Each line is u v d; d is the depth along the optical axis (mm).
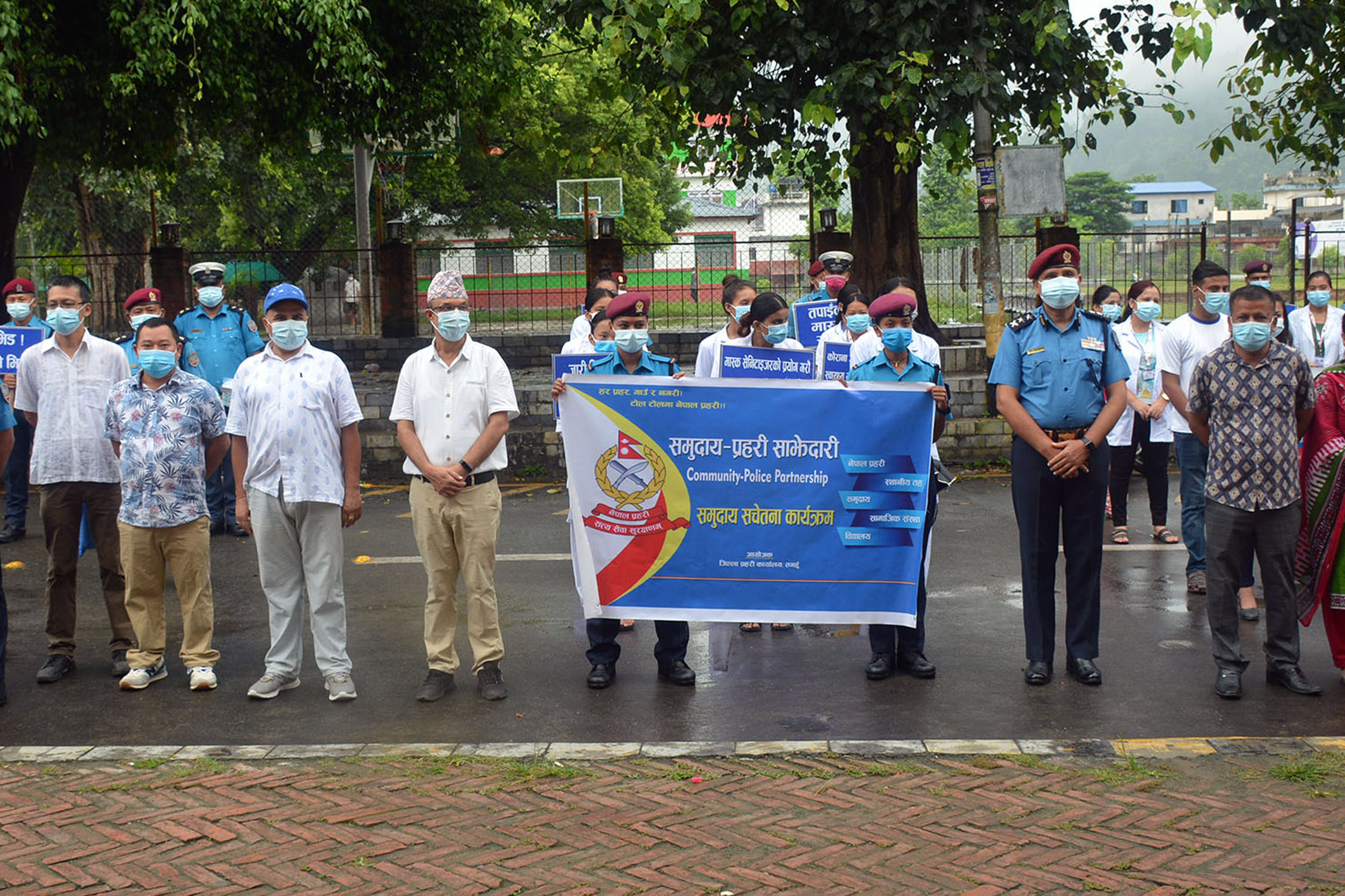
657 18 11250
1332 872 4055
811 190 16594
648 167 33906
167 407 6230
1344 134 13508
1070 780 4867
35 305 9922
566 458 6277
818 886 4008
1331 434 6047
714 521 6297
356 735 5594
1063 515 6234
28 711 6008
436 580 6066
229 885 4074
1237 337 5926
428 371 6070
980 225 12555
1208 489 6059
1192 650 6719
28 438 9969
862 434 6309
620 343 6461
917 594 6266
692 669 6551
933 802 4676
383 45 14086
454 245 19969
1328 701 5875
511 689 6215
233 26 12523
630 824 4512
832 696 6055
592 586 6238
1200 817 4504
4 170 14414
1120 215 77312
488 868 4172
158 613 6367
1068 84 12992
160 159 15195
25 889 4062
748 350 6535
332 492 6062
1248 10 11648
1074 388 6027
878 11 11680
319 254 20406
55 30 12734
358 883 4074
